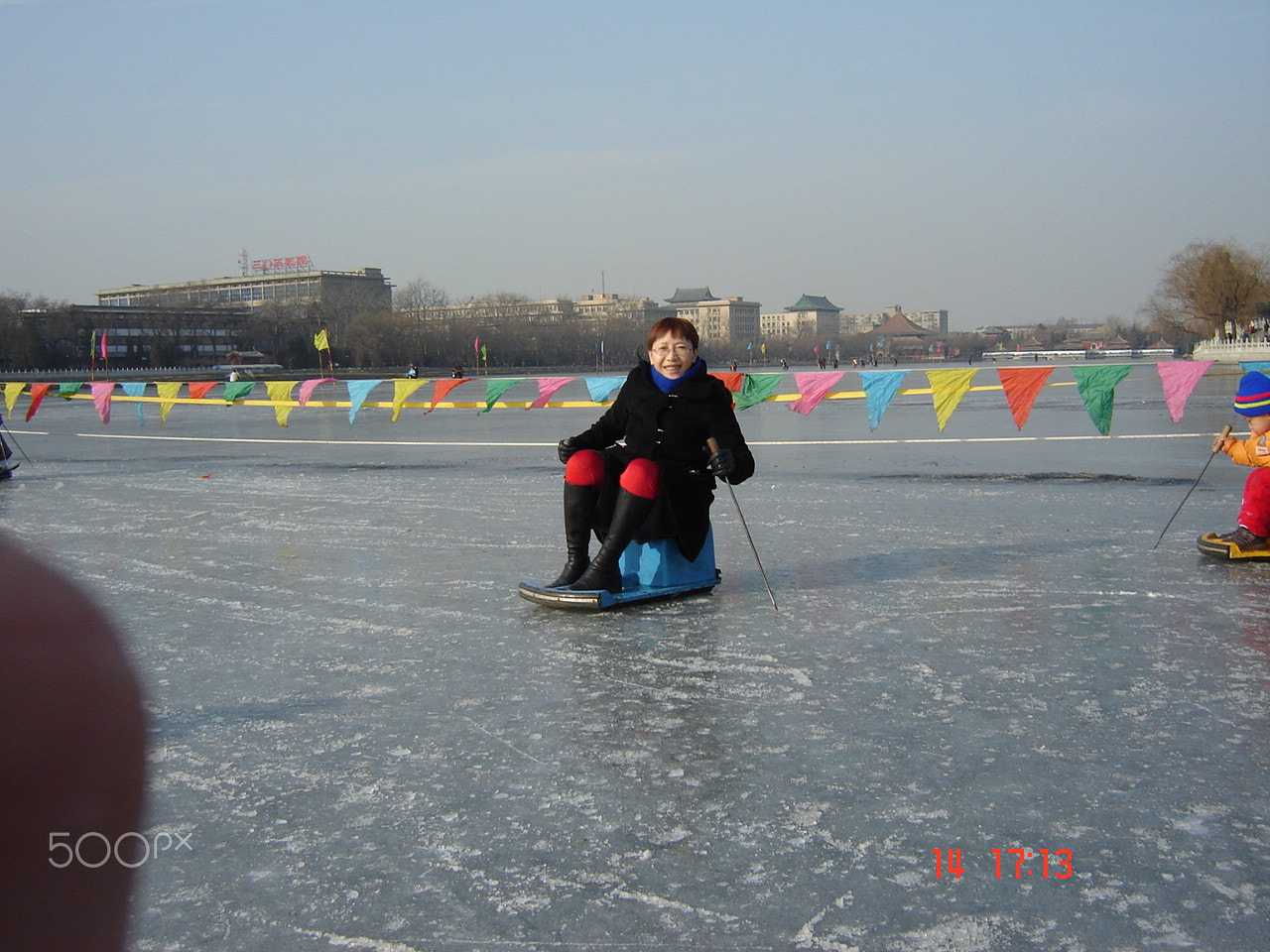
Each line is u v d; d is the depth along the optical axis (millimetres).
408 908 2387
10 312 100688
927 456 13672
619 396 5707
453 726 3648
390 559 6922
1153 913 2324
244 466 13852
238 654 4633
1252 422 6305
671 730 3568
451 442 17953
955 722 3602
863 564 6492
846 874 2523
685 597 5676
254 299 189375
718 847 2678
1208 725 3535
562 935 2258
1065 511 8625
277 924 2322
